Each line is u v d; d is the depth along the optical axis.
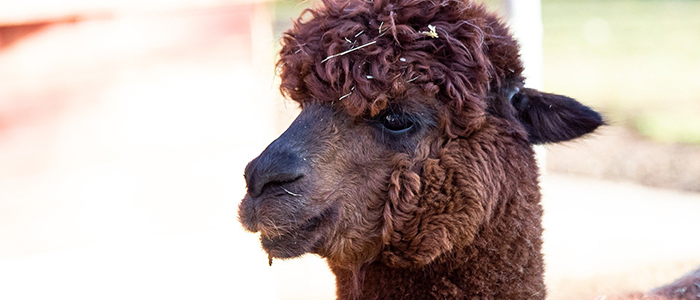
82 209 6.66
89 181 6.65
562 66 20.30
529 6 6.71
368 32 3.59
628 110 15.88
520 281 3.76
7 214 6.47
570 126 4.02
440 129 3.61
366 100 3.51
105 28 6.50
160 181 6.84
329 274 8.80
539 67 6.84
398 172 3.59
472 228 3.59
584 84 18.19
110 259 6.73
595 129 4.03
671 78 18.42
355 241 3.66
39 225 6.56
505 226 3.70
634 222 10.33
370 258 3.74
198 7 6.70
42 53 6.38
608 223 10.34
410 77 3.51
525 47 6.71
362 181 3.62
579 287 7.34
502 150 3.68
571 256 8.78
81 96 6.54
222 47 6.84
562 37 24.25
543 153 6.54
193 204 6.95
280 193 3.50
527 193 3.79
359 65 3.51
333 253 3.69
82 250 6.67
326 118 3.64
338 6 3.77
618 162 13.41
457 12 3.70
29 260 6.52
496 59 3.80
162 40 6.66
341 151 3.61
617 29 25.08
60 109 6.50
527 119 4.09
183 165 6.88
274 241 3.61
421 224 3.59
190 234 6.96
